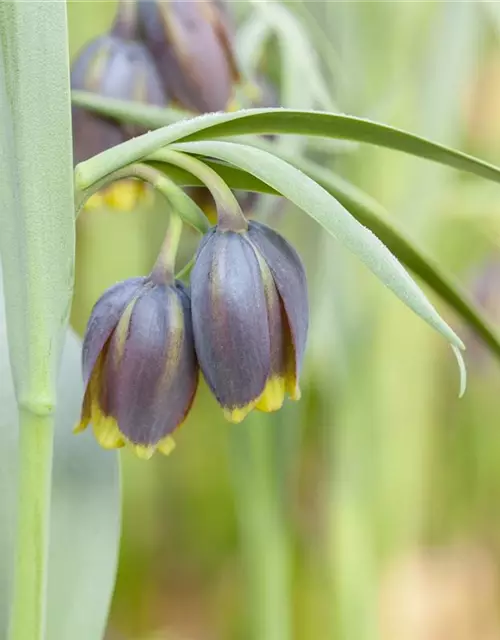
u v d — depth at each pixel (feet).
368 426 1.77
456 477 2.44
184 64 1.38
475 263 2.04
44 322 1.10
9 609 1.20
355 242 1.07
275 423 1.69
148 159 1.12
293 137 1.47
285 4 1.60
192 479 2.40
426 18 1.61
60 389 1.24
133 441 1.14
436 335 2.07
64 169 1.09
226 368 1.12
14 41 1.07
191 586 2.39
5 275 1.10
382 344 1.74
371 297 1.71
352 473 1.79
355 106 1.62
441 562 2.38
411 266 1.21
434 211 1.66
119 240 1.96
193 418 2.35
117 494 1.24
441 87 1.62
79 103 1.23
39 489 1.11
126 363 1.13
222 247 1.12
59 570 1.23
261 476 1.69
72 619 1.23
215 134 1.13
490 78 1.97
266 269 1.12
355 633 1.84
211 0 1.41
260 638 1.78
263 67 1.55
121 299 1.14
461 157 1.14
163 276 1.14
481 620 2.35
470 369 2.21
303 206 1.08
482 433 2.41
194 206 1.13
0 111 1.08
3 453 1.21
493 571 2.42
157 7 1.38
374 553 1.85
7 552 1.21
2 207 1.09
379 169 1.61
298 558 2.07
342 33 1.61
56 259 1.10
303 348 1.14
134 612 2.36
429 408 1.97
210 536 2.41
